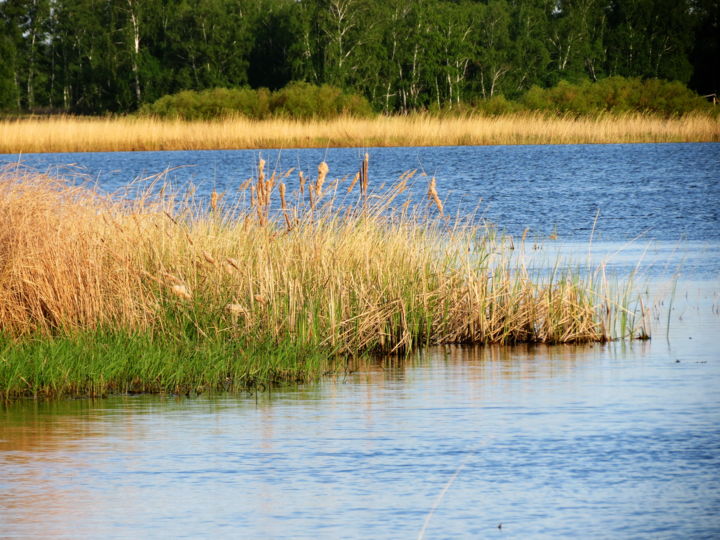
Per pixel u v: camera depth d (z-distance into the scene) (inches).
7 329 1952.5
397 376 1904.5
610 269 3026.6
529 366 1984.5
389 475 1273.4
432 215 4468.5
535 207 4884.4
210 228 2336.4
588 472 1280.8
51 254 2023.9
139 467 1312.7
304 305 2092.8
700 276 2962.6
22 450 1395.2
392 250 2309.3
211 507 1159.0
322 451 1381.6
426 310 2250.2
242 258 2187.5
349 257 2266.2
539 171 6919.3
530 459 1337.4
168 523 1109.7
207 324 2028.8
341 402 1685.5
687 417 1553.9
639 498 1184.2
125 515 1133.1
